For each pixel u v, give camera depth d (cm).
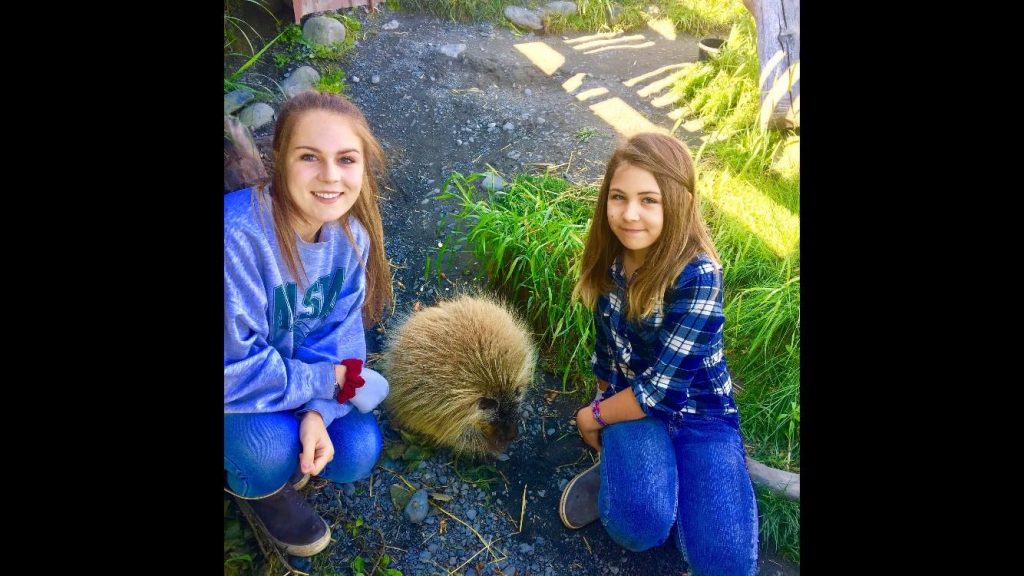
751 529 188
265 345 175
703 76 379
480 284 271
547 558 204
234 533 193
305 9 346
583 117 353
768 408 246
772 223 298
